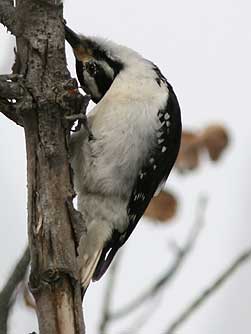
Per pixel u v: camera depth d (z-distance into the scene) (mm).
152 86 10242
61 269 7211
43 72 7422
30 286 7285
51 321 7160
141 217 10469
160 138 10094
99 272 10352
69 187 7422
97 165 9688
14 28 7598
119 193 9961
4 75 7371
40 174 7371
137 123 9828
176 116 10375
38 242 7297
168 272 9195
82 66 10852
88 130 9172
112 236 10164
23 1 7469
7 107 7711
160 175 10414
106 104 9898
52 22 7500
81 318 7266
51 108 7363
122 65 10523
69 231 7336
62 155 7430
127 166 9859
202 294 9078
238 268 9250
